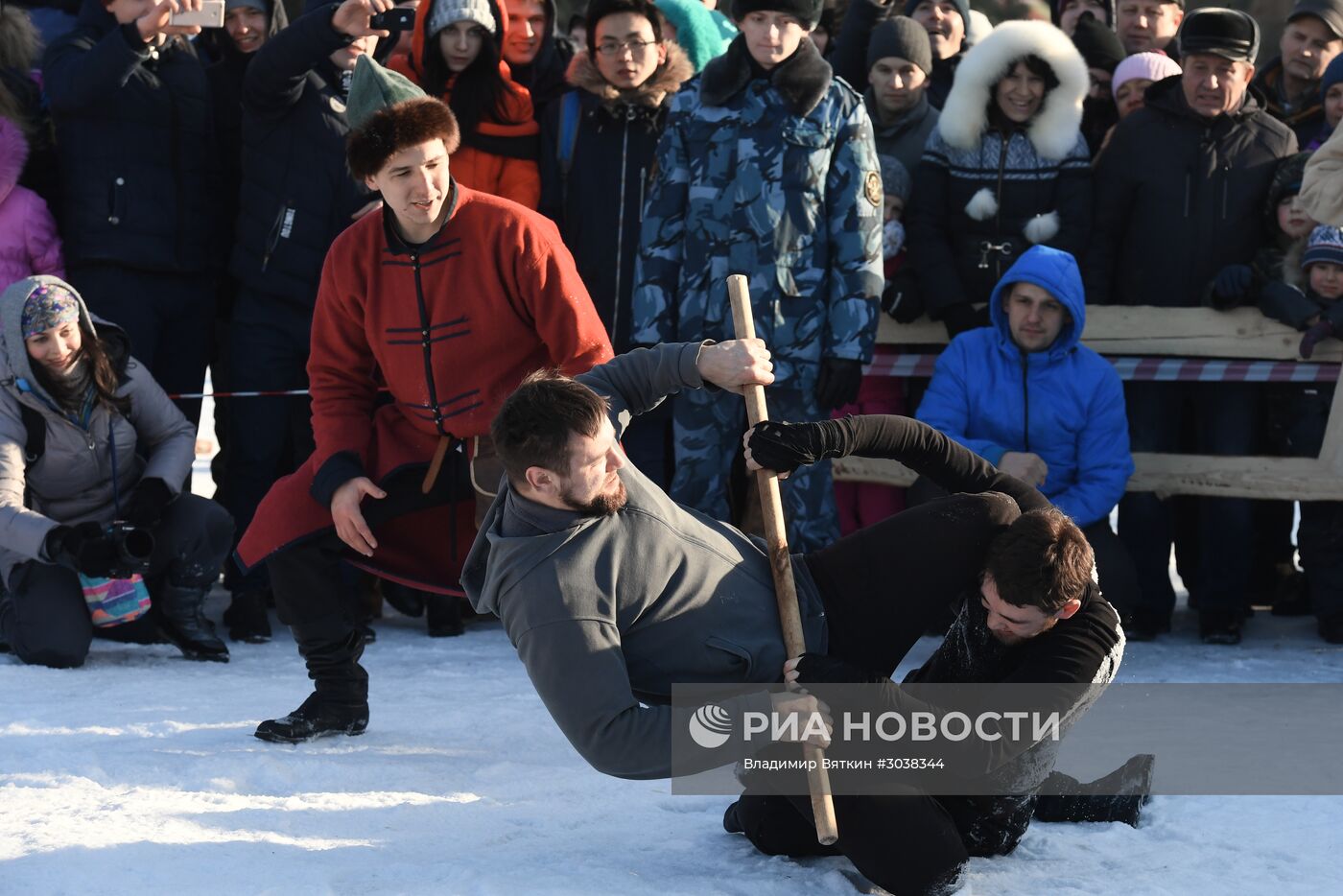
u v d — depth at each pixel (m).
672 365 9.72
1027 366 17.38
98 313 18.44
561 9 36.19
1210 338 18.17
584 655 8.34
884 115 19.89
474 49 18.67
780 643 8.84
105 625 16.67
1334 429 17.56
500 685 15.49
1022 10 33.25
